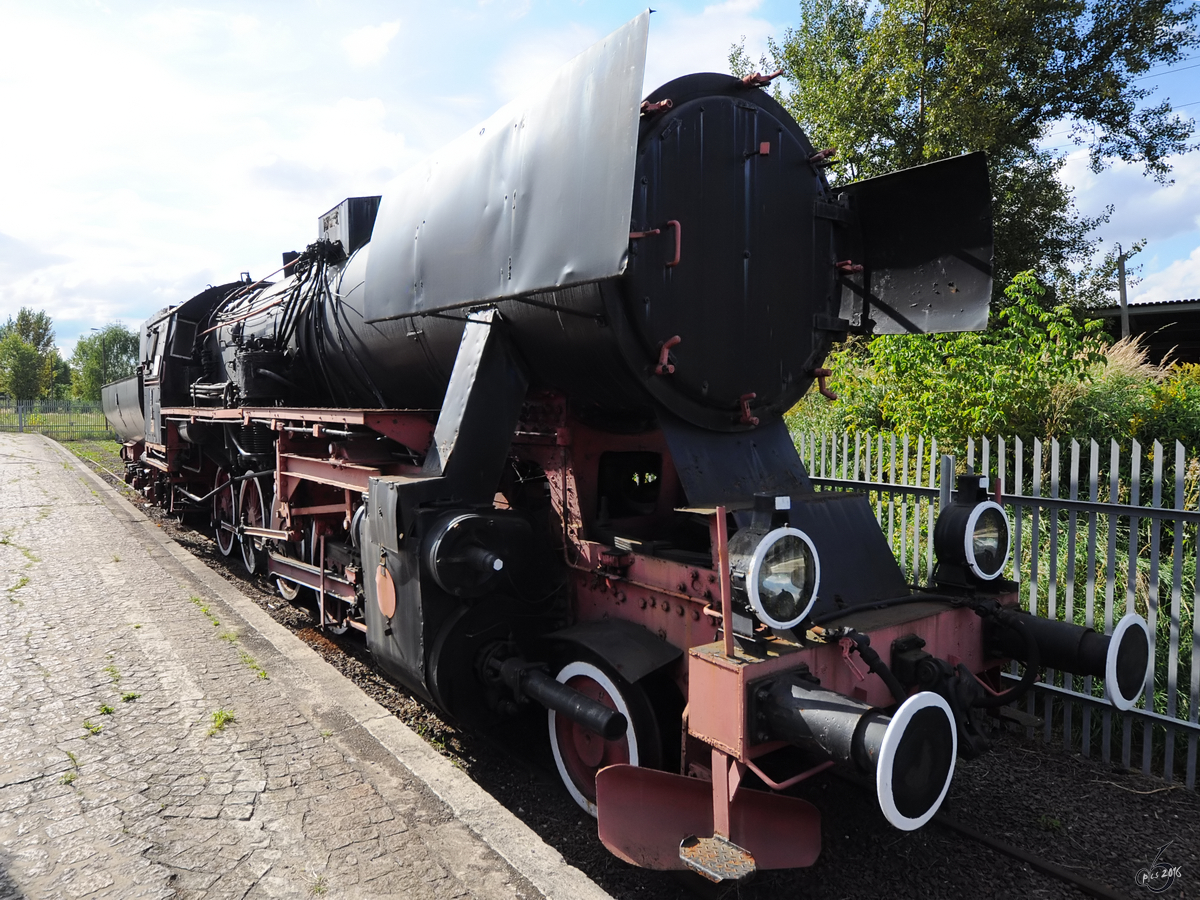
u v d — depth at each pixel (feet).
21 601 21.27
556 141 10.11
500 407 12.76
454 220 12.44
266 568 25.81
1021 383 21.81
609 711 10.16
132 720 13.64
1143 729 14.60
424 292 13.06
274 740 12.89
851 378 27.48
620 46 9.19
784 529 8.94
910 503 19.66
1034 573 15.64
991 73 46.60
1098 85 52.80
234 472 27.78
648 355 11.14
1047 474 21.02
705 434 12.39
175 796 11.07
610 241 8.73
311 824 10.38
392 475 14.37
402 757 12.30
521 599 12.62
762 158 12.63
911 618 10.48
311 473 18.90
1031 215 53.52
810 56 55.88
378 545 12.96
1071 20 52.34
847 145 49.70
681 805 9.65
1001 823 11.94
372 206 22.34
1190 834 11.71
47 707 14.16
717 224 11.86
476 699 12.38
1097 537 18.08
